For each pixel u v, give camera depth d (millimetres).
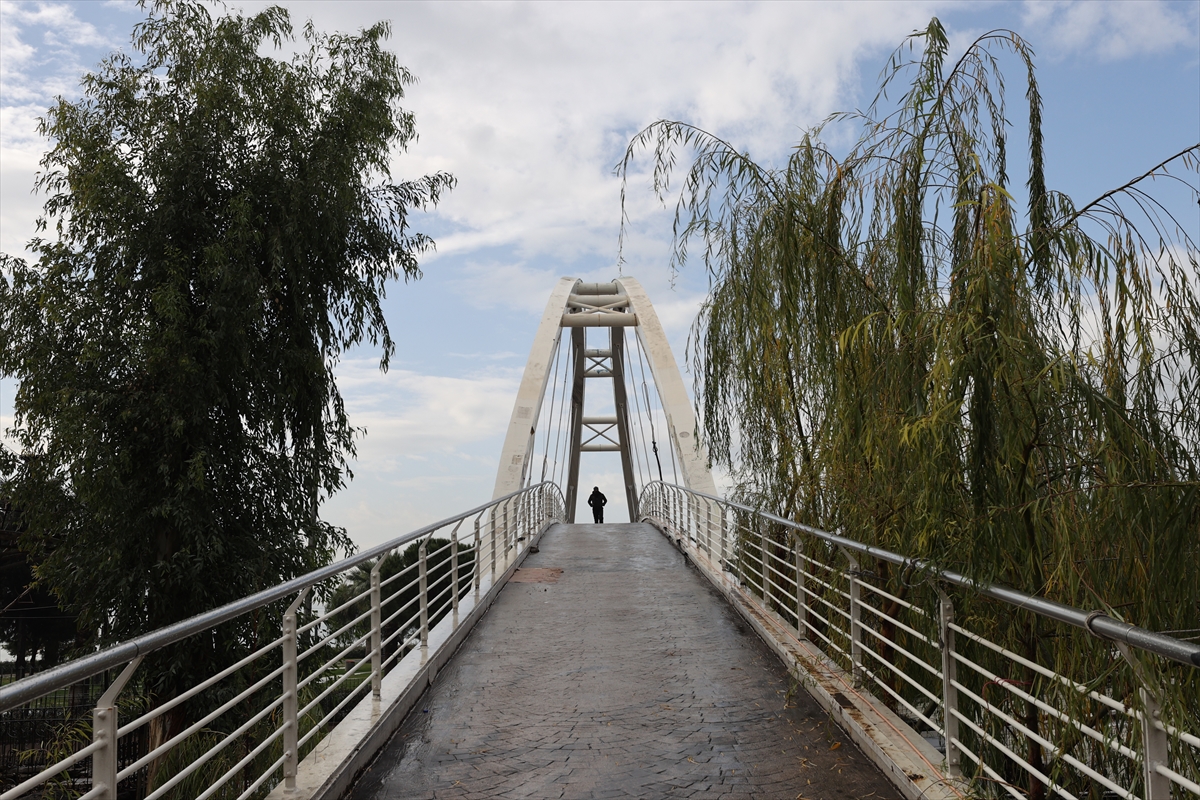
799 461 7414
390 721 5684
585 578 13180
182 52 14672
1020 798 3674
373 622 6070
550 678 7121
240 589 13477
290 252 14320
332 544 15758
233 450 14148
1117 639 2812
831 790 4488
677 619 9672
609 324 29203
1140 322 3764
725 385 7871
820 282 5605
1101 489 3465
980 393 3436
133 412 12664
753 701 6250
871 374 4684
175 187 13617
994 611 4422
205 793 3545
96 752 2889
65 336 13422
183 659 12719
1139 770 3154
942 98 4781
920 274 4965
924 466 3701
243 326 13469
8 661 30266
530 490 17906
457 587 9109
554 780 4738
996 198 3691
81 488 12812
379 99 15805
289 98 14969
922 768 4469
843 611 6398
